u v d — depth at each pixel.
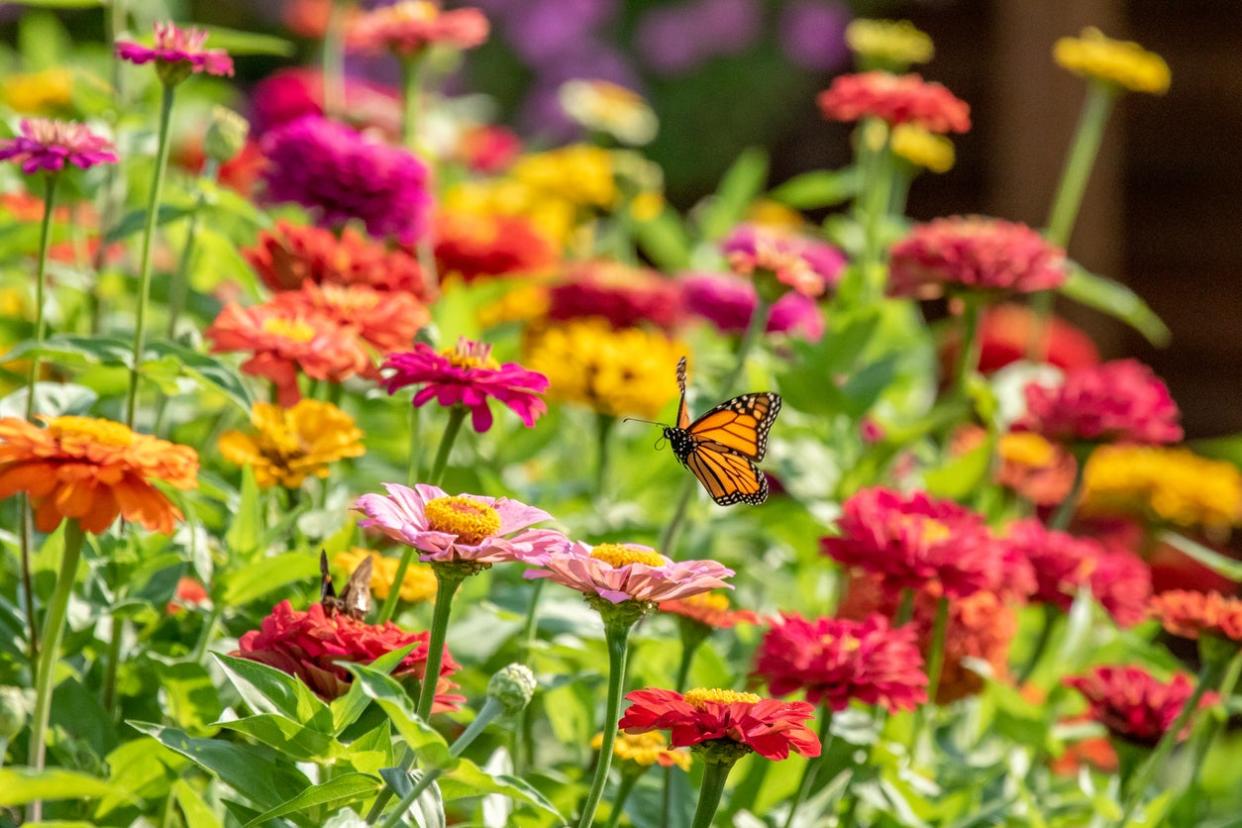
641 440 2.32
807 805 2.00
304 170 2.11
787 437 2.31
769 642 1.92
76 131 1.92
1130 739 2.04
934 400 2.77
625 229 2.86
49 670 1.78
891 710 1.90
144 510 1.77
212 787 1.87
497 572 2.12
